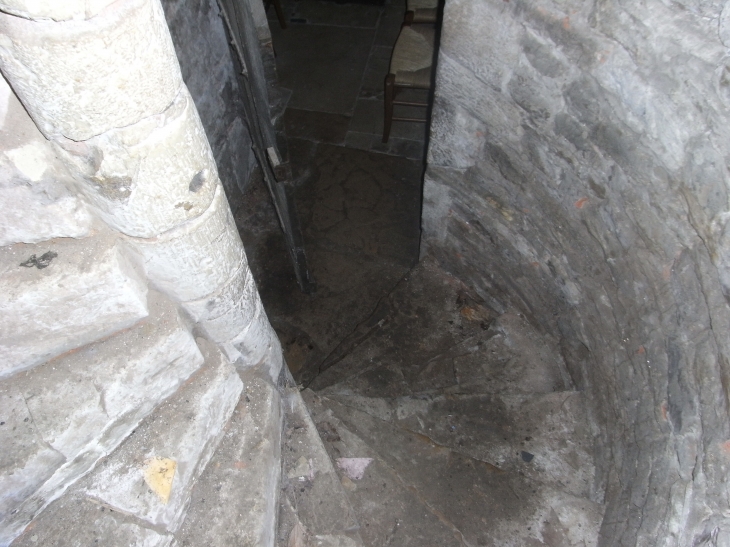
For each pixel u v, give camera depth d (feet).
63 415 4.00
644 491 5.82
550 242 7.58
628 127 5.11
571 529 7.04
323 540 6.14
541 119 6.26
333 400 8.30
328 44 16.55
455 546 6.78
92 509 4.44
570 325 8.07
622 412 6.79
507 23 5.69
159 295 4.70
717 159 4.20
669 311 5.40
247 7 6.16
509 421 8.50
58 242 3.87
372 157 14.20
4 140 3.09
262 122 8.18
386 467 7.37
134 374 4.40
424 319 10.68
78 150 3.17
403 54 12.37
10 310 3.66
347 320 12.09
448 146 8.03
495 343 9.82
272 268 12.72
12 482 3.73
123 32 2.68
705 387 4.89
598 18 4.78
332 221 13.29
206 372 5.24
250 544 5.06
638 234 5.62
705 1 3.79
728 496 4.34
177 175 3.65
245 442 5.68
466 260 10.35
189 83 9.57
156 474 4.66
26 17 2.35
